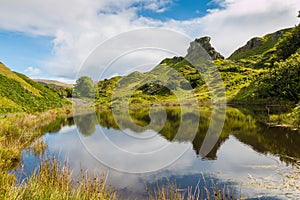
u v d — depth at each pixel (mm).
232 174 7238
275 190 6008
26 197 4281
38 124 19531
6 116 20297
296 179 6625
